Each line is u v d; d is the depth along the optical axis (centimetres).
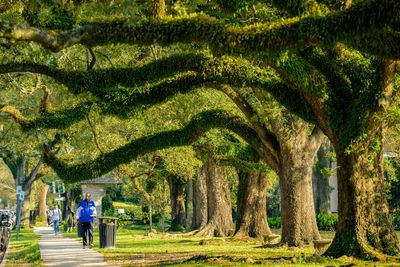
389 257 1905
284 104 2131
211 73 2033
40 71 1984
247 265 1748
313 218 2856
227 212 4434
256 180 3844
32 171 7181
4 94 3481
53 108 2453
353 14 1262
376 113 1900
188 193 5794
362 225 1986
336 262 1806
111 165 2519
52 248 3003
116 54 2519
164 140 2544
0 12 1803
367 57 1970
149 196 5062
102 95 2308
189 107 2828
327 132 2062
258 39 1358
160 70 1970
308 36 1312
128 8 1401
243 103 2519
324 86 1970
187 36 1409
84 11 1723
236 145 3656
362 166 2003
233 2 1689
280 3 1720
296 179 2800
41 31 1277
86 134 3612
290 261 1838
